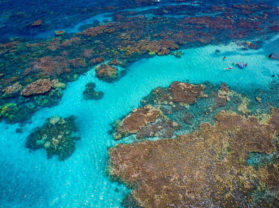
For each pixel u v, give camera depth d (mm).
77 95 27781
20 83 28547
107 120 24594
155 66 33344
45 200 17703
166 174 18734
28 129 23266
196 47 38219
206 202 16844
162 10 52094
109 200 17469
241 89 29156
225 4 56375
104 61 33750
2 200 17688
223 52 37062
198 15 49938
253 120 24078
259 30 44062
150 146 21125
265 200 16984
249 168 19266
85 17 47750
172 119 24141
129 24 44781
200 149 20750
